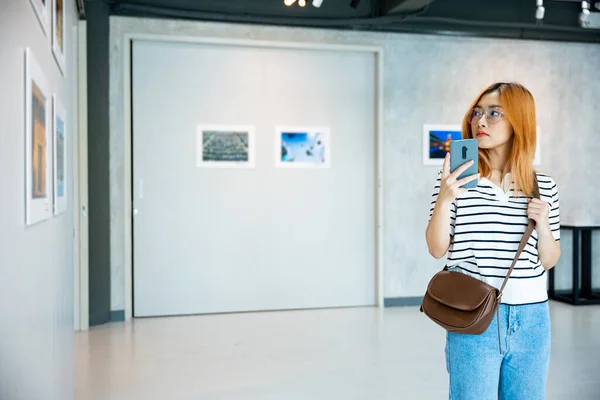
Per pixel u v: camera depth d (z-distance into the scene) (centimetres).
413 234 662
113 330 548
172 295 613
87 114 549
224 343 499
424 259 665
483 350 185
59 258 241
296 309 640
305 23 617
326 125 646
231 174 624
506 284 186
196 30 607
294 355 461
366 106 656
